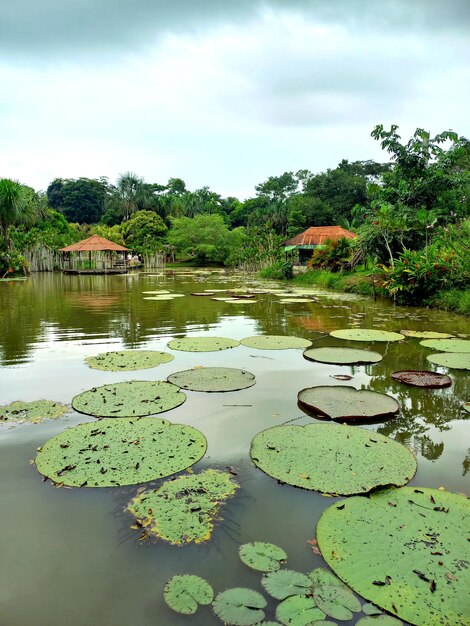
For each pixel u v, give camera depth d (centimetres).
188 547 189
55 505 218
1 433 301
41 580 172
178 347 557
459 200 1377
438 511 211
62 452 268
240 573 174
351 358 498
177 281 1856
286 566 178
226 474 246
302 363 485
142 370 457
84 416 329
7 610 158
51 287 1532
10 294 1270
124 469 248
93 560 182
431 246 1055
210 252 3484
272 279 1933
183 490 230
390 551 183
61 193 5394
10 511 214
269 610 156
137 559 182
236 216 5156
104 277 2147
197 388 394
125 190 4731
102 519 208
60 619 154
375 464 256
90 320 792
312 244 2256
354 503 217
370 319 800
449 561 177
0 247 2155
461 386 406
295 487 233
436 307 955
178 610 157
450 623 149
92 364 478
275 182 4909
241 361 494
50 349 557
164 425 309
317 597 161
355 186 3466
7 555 185
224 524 204
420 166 1354
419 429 312
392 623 150
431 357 505
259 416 333
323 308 958
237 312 894
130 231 4053
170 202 4722
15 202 2297
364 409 337
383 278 1123
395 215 1253
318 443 282
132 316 841
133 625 151
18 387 403
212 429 309
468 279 952
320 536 193
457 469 256
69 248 2550
